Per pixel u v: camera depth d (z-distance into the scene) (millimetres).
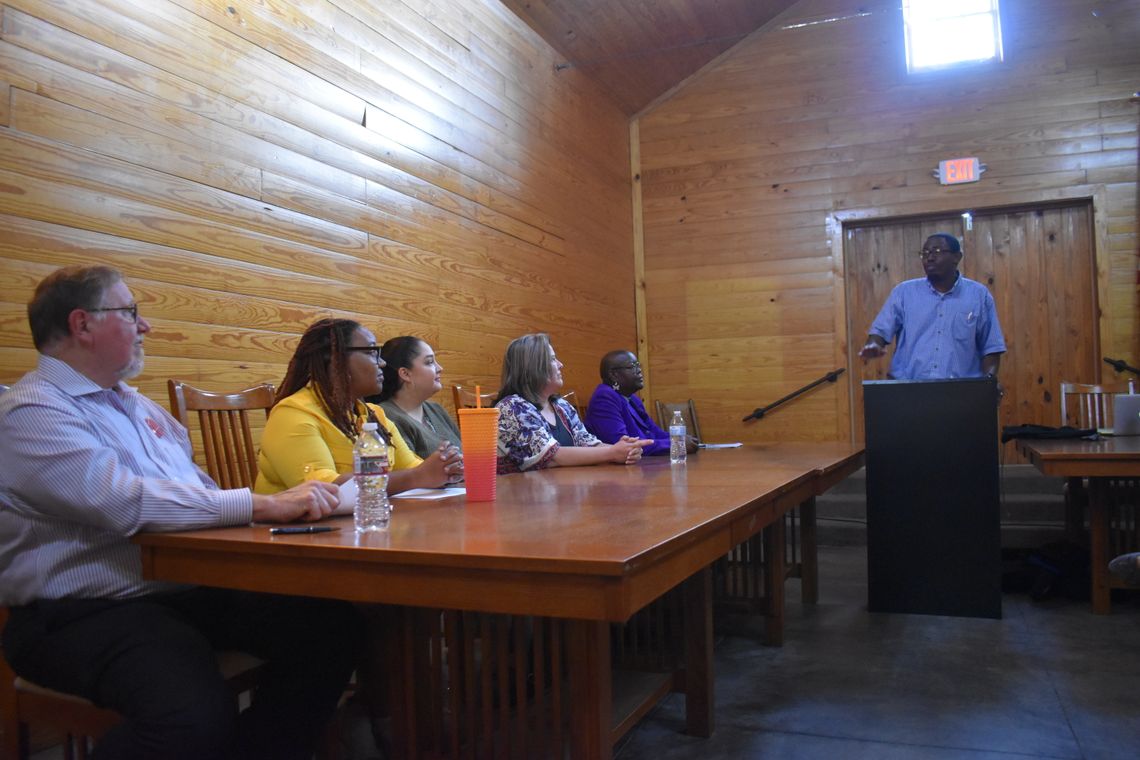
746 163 6551
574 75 5801
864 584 3975
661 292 6734
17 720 1491
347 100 3486
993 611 3236
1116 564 1346
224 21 2885
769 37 6504
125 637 1358
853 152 6312
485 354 4492
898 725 2162
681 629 2221
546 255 5270
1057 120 5898
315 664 1529
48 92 2291
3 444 1403
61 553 1430
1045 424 5961
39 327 1519
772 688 2482
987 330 3912
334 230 3369
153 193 2592
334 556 1217
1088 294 5902
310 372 1979
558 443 2932
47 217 2275
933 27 6172
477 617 1622
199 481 1738
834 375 6312
